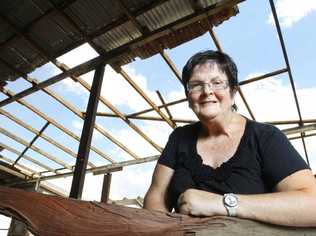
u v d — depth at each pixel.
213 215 0.91
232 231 0.82
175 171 1.45
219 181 1.24
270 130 1.27
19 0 5.15
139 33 5.43
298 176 1.10
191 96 1.44
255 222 0.87
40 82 6.42
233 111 1.50
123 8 4.85
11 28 5.53
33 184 11.56
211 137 1.44
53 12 5.19
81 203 0.71
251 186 1.20
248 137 1.30
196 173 1.33
